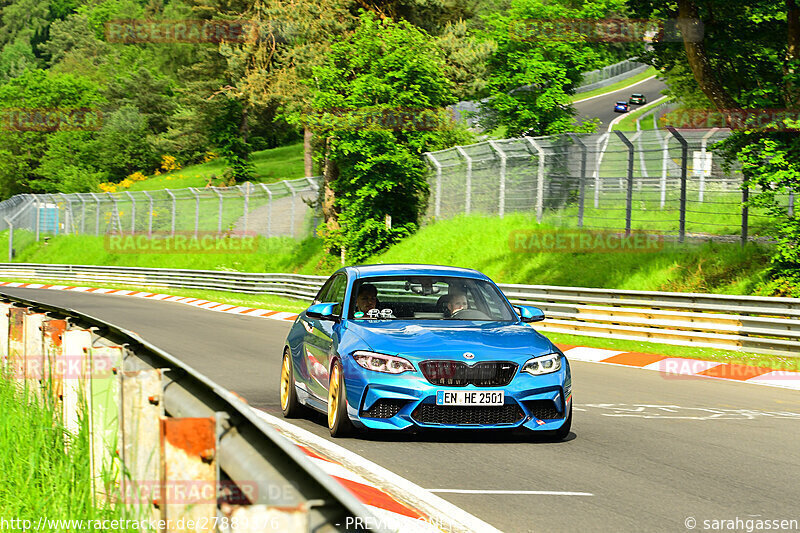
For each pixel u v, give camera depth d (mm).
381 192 59625
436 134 59906
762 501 10047
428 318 14641
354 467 11469
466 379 12867
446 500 9844
